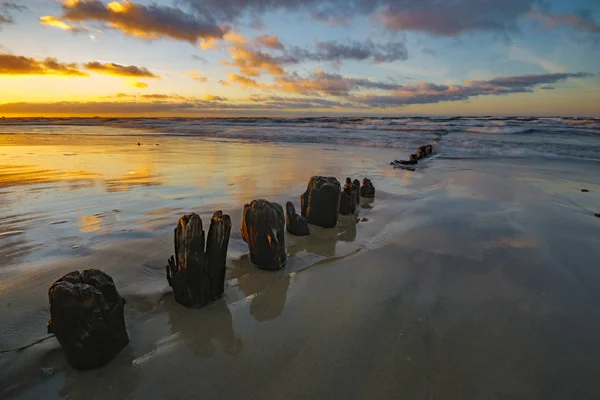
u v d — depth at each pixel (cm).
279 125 4353
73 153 1580
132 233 536
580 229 615
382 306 370
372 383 264
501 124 3475
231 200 749
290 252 517
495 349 304
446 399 251
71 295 258
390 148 1997
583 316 355
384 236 584
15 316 323
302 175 1074
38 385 254
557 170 1262
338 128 3647
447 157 1641
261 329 328
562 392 259
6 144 1978
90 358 266
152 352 293
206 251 371
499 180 1071
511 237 576
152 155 1551
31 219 603
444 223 648
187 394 251
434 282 424
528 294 397
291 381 264
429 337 319
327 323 339
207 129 3791
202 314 350
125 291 376
